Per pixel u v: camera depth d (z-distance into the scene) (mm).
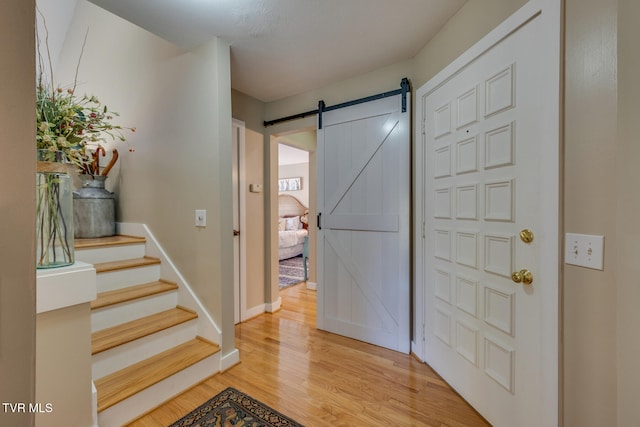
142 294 1945
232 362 1960
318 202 2605
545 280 1117
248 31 1793
